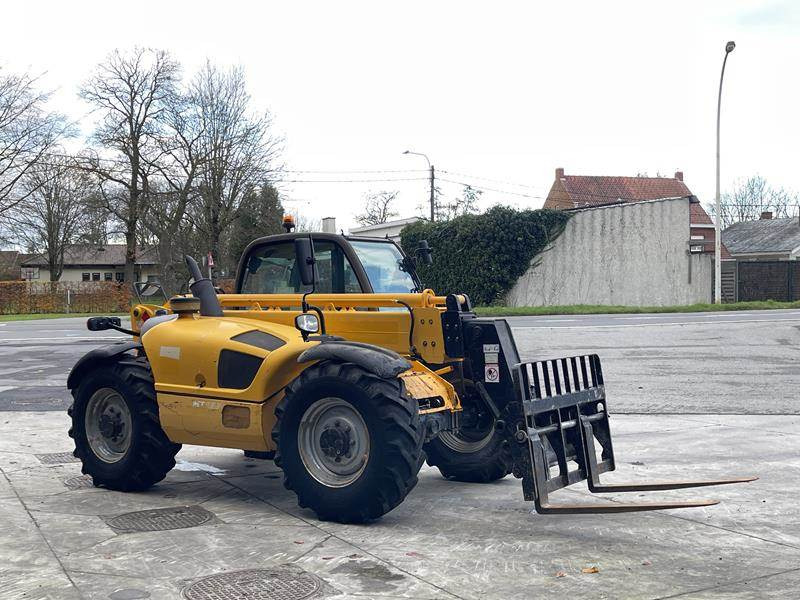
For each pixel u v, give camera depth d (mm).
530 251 36812
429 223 39062
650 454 7602
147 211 45531
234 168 44562
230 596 4121
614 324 24016
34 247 61250
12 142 45750
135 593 4160
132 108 45594
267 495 6332
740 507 5855
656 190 65188
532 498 5121
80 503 6078
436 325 6102
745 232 63688
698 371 13688
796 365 14352
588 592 4160
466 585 4273
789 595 4109
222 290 7730
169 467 6516
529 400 5195
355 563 4645
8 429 9133
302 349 5809
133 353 7062
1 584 4297
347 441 5480
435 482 6891
